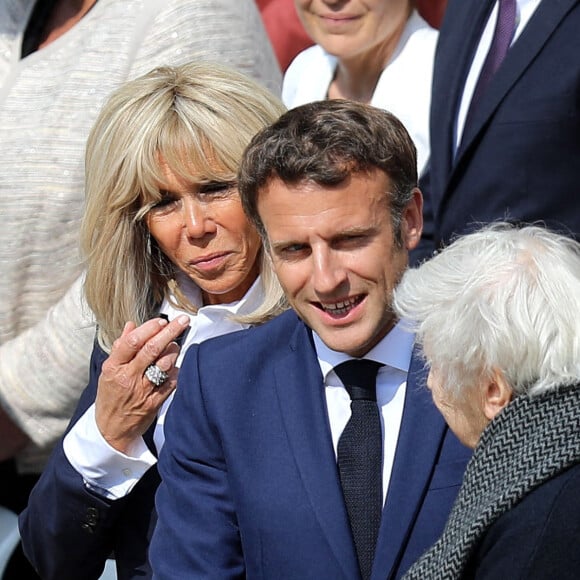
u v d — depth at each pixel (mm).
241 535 9242
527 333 7754
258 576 9133
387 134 8828
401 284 8547
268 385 9508
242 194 9180
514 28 14125
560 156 13617
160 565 9562
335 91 16344
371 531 9008
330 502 8961
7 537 12633
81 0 13312
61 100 12797
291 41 18406
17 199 12758
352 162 8633
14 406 12617
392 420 9281
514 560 7551
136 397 10469
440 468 8992
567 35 13617
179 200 10609
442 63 14672
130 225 10891
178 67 10945
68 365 12453
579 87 13523
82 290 11844
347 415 9359
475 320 7918
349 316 8922
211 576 9344
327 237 8711
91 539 10805
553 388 7727
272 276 10938
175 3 12742
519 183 13734
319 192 8648
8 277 12852
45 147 12758
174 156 10406
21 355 12664
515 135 13711
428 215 14688
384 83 15680
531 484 7562
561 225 13680
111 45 12805
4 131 12898
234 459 9289
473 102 14172
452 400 8227
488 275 8016
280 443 9266
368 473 9109
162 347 10445
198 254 10672
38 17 13320
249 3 13250
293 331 9734
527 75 13711
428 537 8859
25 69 13062
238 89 10648
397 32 15695
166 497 9773
